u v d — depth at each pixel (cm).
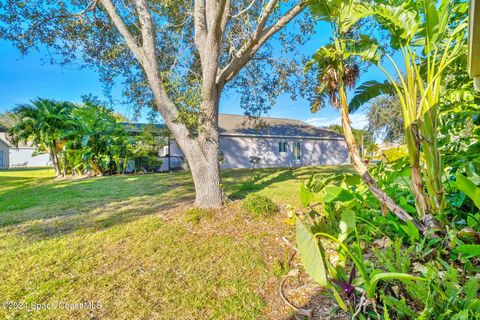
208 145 490
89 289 246
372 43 302
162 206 540
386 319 156
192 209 474
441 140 361
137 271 279
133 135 1402
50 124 1088
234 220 430
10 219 462
